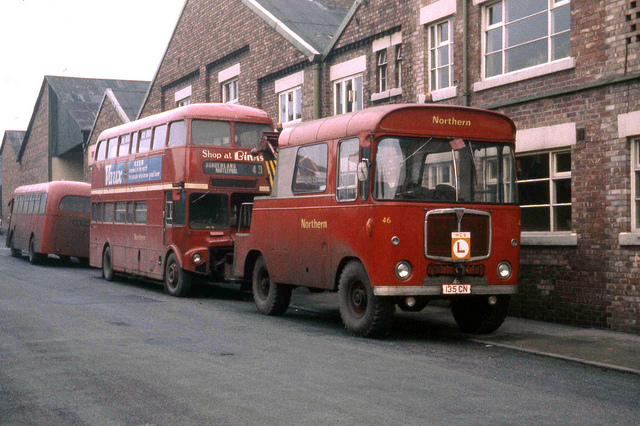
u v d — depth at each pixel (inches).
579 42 495.2
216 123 682.2
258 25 928.3
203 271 657.6
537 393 293.9
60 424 244.7
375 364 350.0
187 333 442.6
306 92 820.0
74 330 450.6
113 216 831.7
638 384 316.2
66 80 1989.4
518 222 445.4
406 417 252.4
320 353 378.3
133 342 407.8
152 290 735.1
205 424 243.8
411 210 419.5
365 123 429.1
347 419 249.3
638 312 455.5
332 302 639.8
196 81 1123.3
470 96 589.3
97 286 762.2
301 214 491.8
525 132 535.8
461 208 427.8
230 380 310.8
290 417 251.9
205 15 1078.4
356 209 433.1
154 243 717.3
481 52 584.1
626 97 464.4
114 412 259.3
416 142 428.1
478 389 298.7
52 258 1285.7
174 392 289.0
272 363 349.1
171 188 683.4
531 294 528.1
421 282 418.6
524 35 546.9
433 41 639.8
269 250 530.0
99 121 1604.3
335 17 962.7
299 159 501.0
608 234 474.9
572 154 499.8
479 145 441.7
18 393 288.2
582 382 317.7
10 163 2475.4
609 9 474.3
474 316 461.4
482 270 431.8
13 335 430.6
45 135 2036.2
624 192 465.1
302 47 820.0
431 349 398.0
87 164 1692.9
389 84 693.9
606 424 248.7
